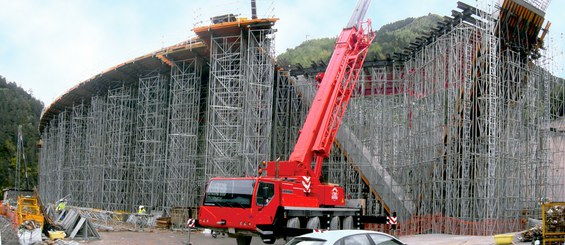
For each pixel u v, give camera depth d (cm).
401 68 4366
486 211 3053
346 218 2634
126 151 5459
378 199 4053
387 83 4616
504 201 3161
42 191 8375
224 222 2234
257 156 3541
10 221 3491
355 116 4316
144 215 4009
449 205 3247
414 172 3791
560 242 1998
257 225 2159
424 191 3619
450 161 3297
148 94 4747
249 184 2219
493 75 3102
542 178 3675
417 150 3809
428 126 3628
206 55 4309
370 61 4375
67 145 7325
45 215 2816
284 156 4703
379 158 4241
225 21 3934
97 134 5544
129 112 5412
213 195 2302
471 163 3338
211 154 3700
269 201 2214
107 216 4153
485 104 3195
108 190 5134
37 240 2477
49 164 7744
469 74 3259
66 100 6506
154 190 4588
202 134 4822
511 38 3444
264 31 3781
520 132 3372
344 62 2858
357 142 4222
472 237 2842
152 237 3088
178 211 3766
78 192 6006
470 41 3416
